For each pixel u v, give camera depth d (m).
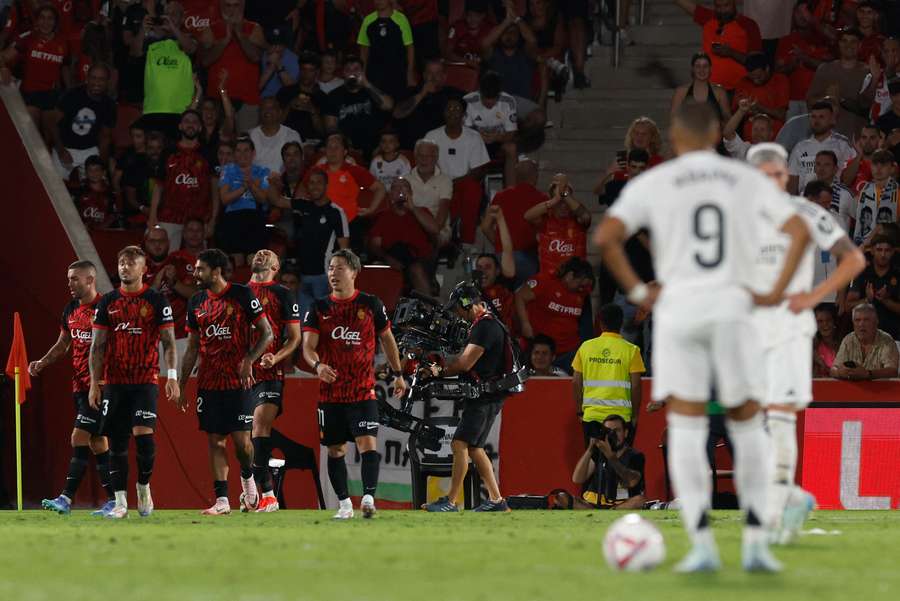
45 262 53.50
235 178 59.97
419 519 38.28
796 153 60.06
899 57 63.22
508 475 49.38
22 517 41.09
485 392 42.41
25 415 51.84
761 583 18.77
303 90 65.19
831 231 24.86
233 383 41.75
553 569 21.05
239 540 27.83
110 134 65.88
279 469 49.66
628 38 71.38
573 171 66.44
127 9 68.06
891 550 25.09
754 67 64.00
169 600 17.16
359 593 17.86
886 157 56.09
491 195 64.88
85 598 17.44
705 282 19.12
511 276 57.81
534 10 68.75
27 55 66.19
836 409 48.31
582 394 47.50
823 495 48.06
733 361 18.97
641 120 60.09
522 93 67.31
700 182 19.28
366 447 38.34
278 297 43.81
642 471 46.75
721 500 46.91
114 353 39.69
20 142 54.62
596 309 60.88
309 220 58.06
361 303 38.31
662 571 20.58
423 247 59.50
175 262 58.19
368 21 66.75
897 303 52.53
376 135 65.38
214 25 67.56
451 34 70.31
